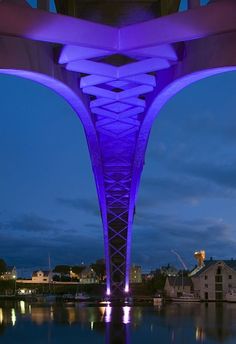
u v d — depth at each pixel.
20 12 23.12
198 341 35.31
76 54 29.56
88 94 39.59
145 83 36.75
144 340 36.41
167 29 24.94
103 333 41.62
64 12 34.47
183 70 30.23
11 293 181.25
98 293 162.88
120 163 54.19
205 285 128.50
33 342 36.34
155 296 129.38
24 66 26.77
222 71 27.50
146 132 46.66
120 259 83.75
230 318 57.78
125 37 25.91
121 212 70.06
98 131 47.00
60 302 117.88
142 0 33.06
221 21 23.55
